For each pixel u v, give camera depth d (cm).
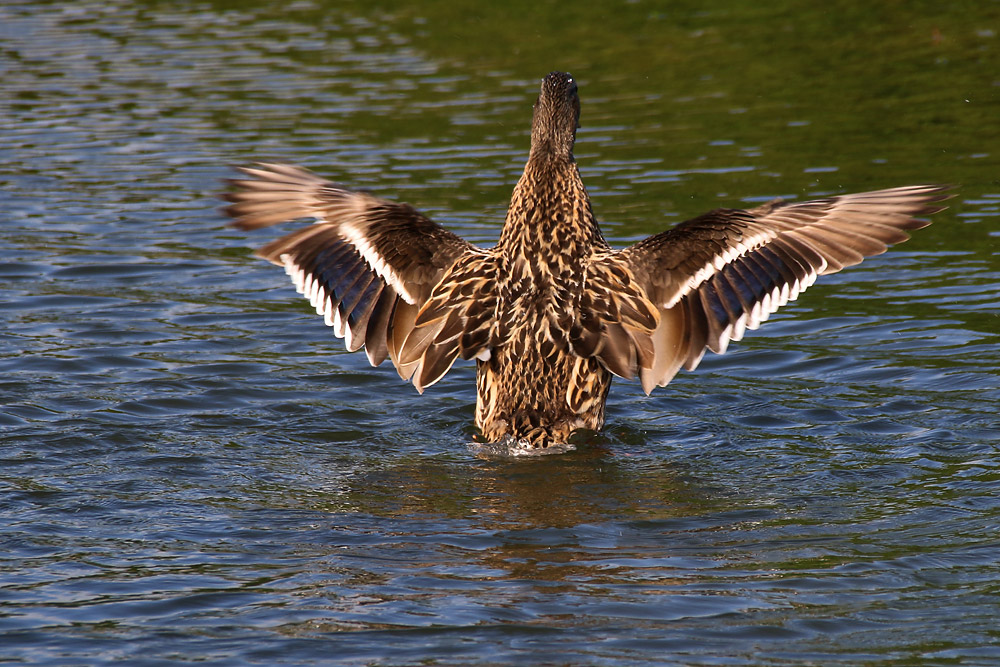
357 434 1162
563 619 759
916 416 1181
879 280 1623
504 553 863
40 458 1067
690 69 2716
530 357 1099
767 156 2145
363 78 2761
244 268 1730
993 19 2923
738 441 1128
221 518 936
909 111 2362
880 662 706
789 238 1062
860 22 2981
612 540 888
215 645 731
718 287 1078
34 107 2602
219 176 2144
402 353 1111
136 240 1841
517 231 1116
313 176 1117
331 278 1103
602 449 1099
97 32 3288
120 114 2541
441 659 711
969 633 738
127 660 713
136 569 839
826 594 793
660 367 1079
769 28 2986
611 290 1097
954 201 1903
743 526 916
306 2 3594
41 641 737
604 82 2659
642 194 1972
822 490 995
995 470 1030
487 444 1107
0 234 1852
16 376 1292
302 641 734
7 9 3588
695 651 720
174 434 1144
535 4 3356
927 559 847
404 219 1123
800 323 1489
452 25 3225
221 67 2894
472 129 2369
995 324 1438
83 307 1549
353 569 838
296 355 1398
